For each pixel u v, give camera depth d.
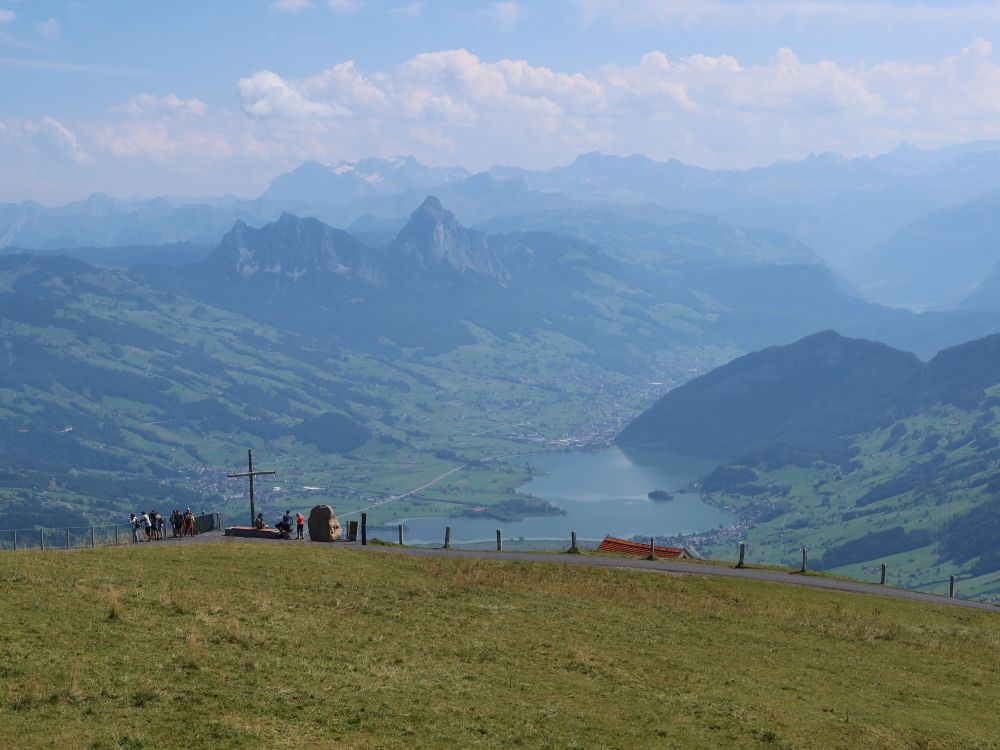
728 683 44.91
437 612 54.25
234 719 33.25
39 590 48.22
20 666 35.91
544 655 46.59
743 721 39.16
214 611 47.84
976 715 44.25
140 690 34.94
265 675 38.44
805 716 40.91
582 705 39.34
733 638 54.59
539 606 58.38
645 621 56.69
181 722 32.56
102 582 52.38
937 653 56.47
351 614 51.59
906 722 41.69
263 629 45.66
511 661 44.91
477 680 41.19
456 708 37.03
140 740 30.58
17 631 40.31
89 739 30.27
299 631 46.09
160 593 50.62
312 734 32.88
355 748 31.98
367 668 41.09
